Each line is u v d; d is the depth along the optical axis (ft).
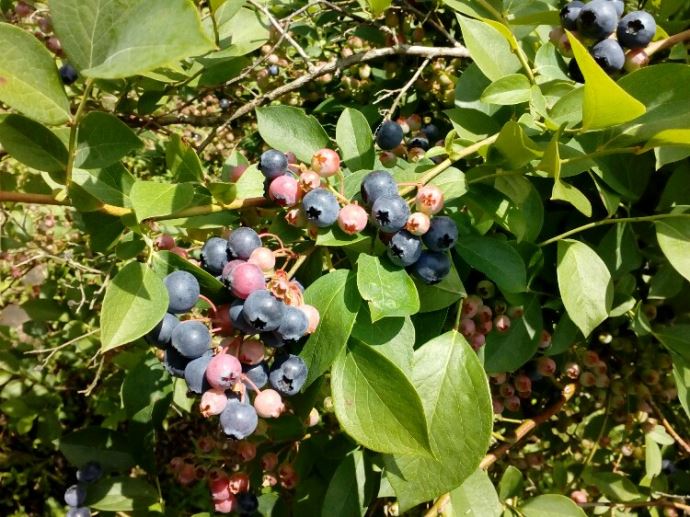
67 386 2.20
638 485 1.34
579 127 0.83
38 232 1.87
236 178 0.91
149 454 1.02
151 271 0.63
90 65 0.45
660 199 0.94
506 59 0.91
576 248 0.81
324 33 1.73
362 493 0.98
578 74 0.93
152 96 1.08
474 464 0.69
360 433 0.63
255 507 0.97
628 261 0.92
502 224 0.81
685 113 0.74
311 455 1.09
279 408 0.65
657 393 1.20
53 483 2.33
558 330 0.93
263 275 0.64
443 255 0.69
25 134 0.61
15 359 1.77
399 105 1.38
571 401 1.51
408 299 0.65
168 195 0.68
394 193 0.69
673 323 1.07
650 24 0.77
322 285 0.70
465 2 0.93
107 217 0.79
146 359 1.04
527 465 1.37
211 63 1.02
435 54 1.07
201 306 0.72
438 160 1.02
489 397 0.70
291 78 1.55
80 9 0.44
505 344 0.91
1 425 2.22
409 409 0.62
